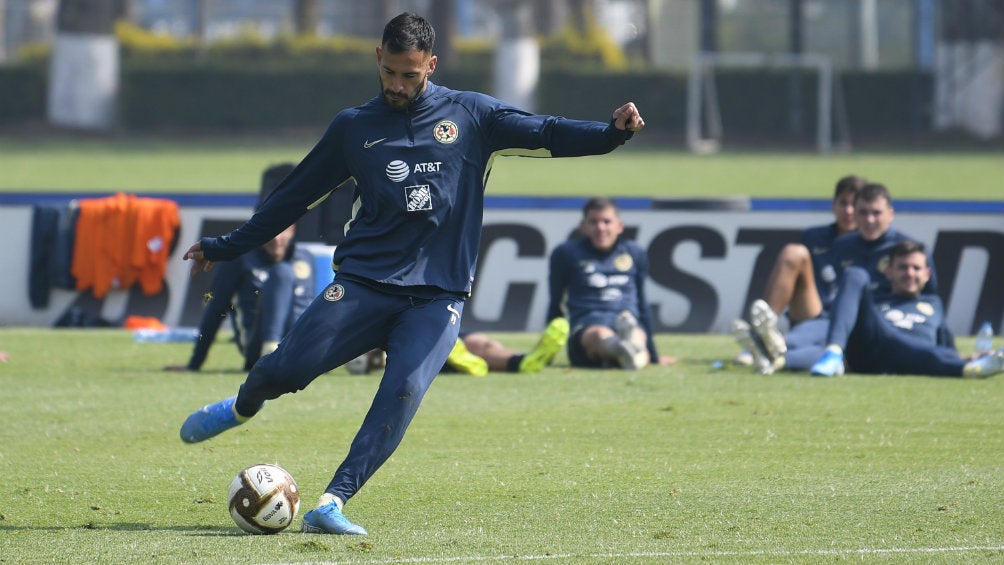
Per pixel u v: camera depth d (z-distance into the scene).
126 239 41.09
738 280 41.66
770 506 18.73
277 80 144.25
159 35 167.75
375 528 17.39
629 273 34.41
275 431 24.61
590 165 116.19
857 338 31.62
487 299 41.88
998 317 41.25
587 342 33.12
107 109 142.00
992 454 22.48
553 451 22.86
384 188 17.27
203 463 21.83
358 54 162.62
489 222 41.78
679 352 36.84
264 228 18.14
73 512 18.44
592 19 178.50
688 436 24.12
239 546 16.27
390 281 17.23
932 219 41.19
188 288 41.53
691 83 147.50
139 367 32.84
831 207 41.56
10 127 139.38
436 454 22.62
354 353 17.39
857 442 23.48
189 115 143.25
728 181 97.00
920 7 162.75
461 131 17.48
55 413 26.36
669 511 18.45
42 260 41.09
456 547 16.31
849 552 16.12
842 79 146.50
